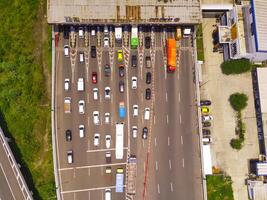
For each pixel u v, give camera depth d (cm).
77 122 8819
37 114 8750
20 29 9050
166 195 8750
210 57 9512
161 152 8881
